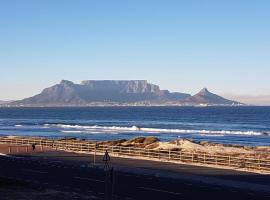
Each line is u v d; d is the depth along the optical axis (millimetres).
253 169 41875
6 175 37969
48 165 44906
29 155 54969
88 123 193250
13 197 28047
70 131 140500
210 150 60000
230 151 60531
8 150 61094
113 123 192500
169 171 40531
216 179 35938
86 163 46531
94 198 27609
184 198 27766
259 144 101062
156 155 50875
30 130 147250
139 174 38656
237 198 27812
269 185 33000
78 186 32500
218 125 176875
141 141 73750
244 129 153125
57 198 27766
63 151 60094
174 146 62438
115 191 30328
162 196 28422
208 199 27469
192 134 129250
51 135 124062
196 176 37594
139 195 28797
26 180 35156
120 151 55656
